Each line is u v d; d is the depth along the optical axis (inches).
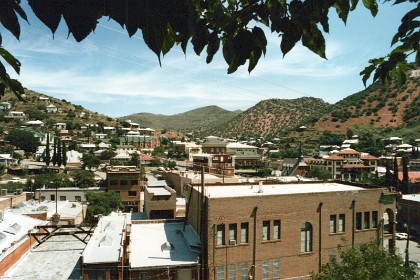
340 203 1097.4
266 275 990.4
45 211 1647.4
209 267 922.7
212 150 4581.7
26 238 1026.1
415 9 117.4
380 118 6446.9
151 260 920.9
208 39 95.4
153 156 5027.1
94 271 840.3
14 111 6742.1
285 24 95.0
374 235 1151.6
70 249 1079.6
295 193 1032.8
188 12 72.1
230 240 956.0
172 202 1739.7
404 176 2805.1
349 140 5748.0
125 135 6825.8
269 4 93.0
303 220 1042.7
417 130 5605.3
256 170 4146.2
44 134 5482.3
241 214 961.5
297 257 1031.6
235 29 94.2
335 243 1087.0
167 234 1111.0
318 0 91.7
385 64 138.6
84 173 3216.0
